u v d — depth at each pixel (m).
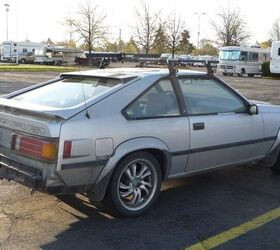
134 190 4.72
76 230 4.38
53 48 58.09
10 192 5.37
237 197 5.50
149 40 55.28
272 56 35.56
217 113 5.43
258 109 6.02
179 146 4.99
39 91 5.32
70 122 4.21
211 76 5.53
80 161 4.24
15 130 4.46
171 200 5.32
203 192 5.64
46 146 4.13
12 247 3.98
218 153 5.44
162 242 4.18
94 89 4.90
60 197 5.23
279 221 4.77
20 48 60.62
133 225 4.54
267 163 6.34
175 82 5.13
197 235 4.36
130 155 4.60
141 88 4.81
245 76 40.38
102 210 4.89
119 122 4.50
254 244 4.21
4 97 5.32
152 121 4.76
